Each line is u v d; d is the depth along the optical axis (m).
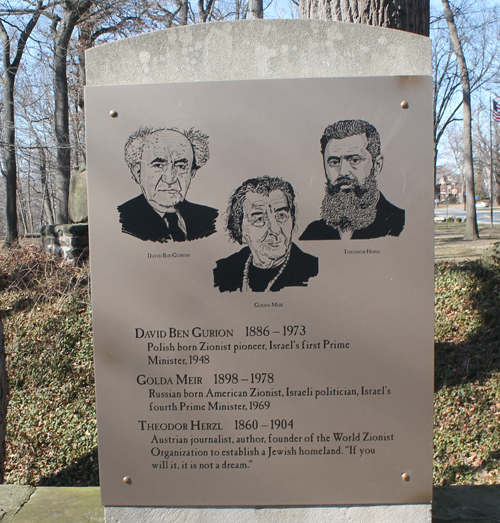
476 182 63.84
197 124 2.15
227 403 2.21
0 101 19.62
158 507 2.26
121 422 2.22
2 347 3.79
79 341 7.03
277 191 2.15
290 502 2.24
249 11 12.57
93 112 2.16
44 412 5.93
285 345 2.19
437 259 13.12
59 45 15.69
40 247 9.70
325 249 2.16
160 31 2.19
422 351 2.18
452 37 19.44
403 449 2.21
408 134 2.13
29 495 2.92
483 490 2.87
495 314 6.45
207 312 2.18
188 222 2.17
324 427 2.21
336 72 2.18
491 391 5.49
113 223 2.18
